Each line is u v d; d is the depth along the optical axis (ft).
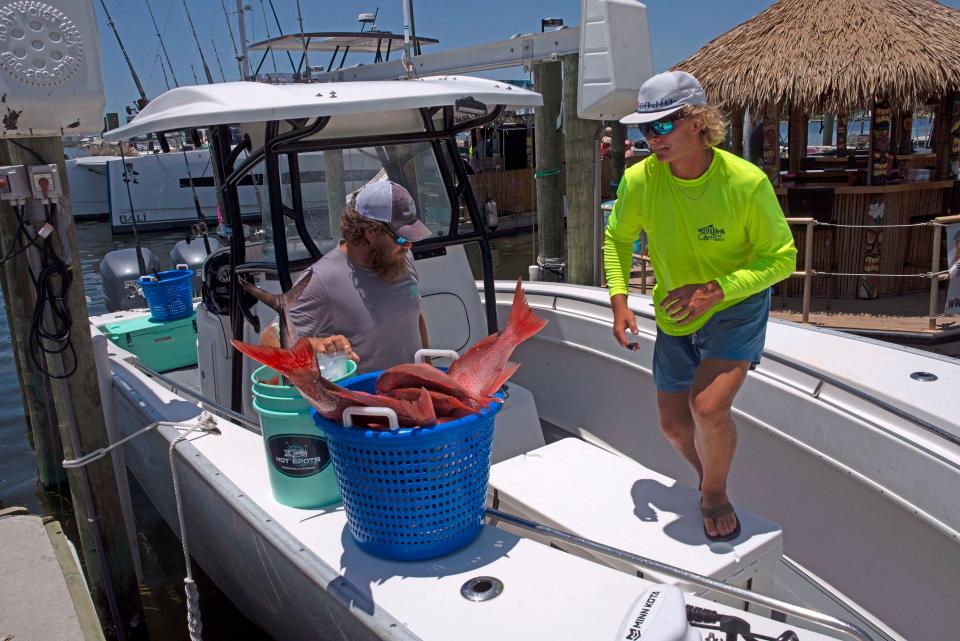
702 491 7.80
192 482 9.86
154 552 13.80
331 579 6.81
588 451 9.63
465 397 6.72
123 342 17.80
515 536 7.17
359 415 6.43
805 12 24.64
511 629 6.00
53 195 9.59
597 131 21.02
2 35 8.52
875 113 24.53
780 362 9.77
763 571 7.55
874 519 8.90
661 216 7.81
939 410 8.29
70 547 9.77
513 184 59.26
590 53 15.64
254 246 12.57
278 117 8.90
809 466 9.64
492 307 12.03
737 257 7.70
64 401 10.37
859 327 22.12
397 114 11.30
